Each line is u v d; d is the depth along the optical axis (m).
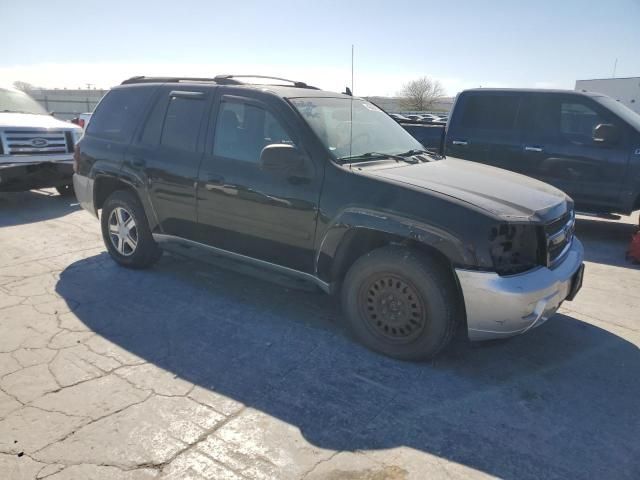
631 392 3.24
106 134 5.22
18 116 8.41
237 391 3.11
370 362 3.51
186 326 3.97
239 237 4.16
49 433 2.66
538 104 7.29
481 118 7.78
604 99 7.01
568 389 3.26
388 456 2.58
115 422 2.76
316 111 4.05
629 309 4.60
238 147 4.14
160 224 4.74
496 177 3.97
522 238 3.28
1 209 8.01
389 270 3.41
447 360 3.57
